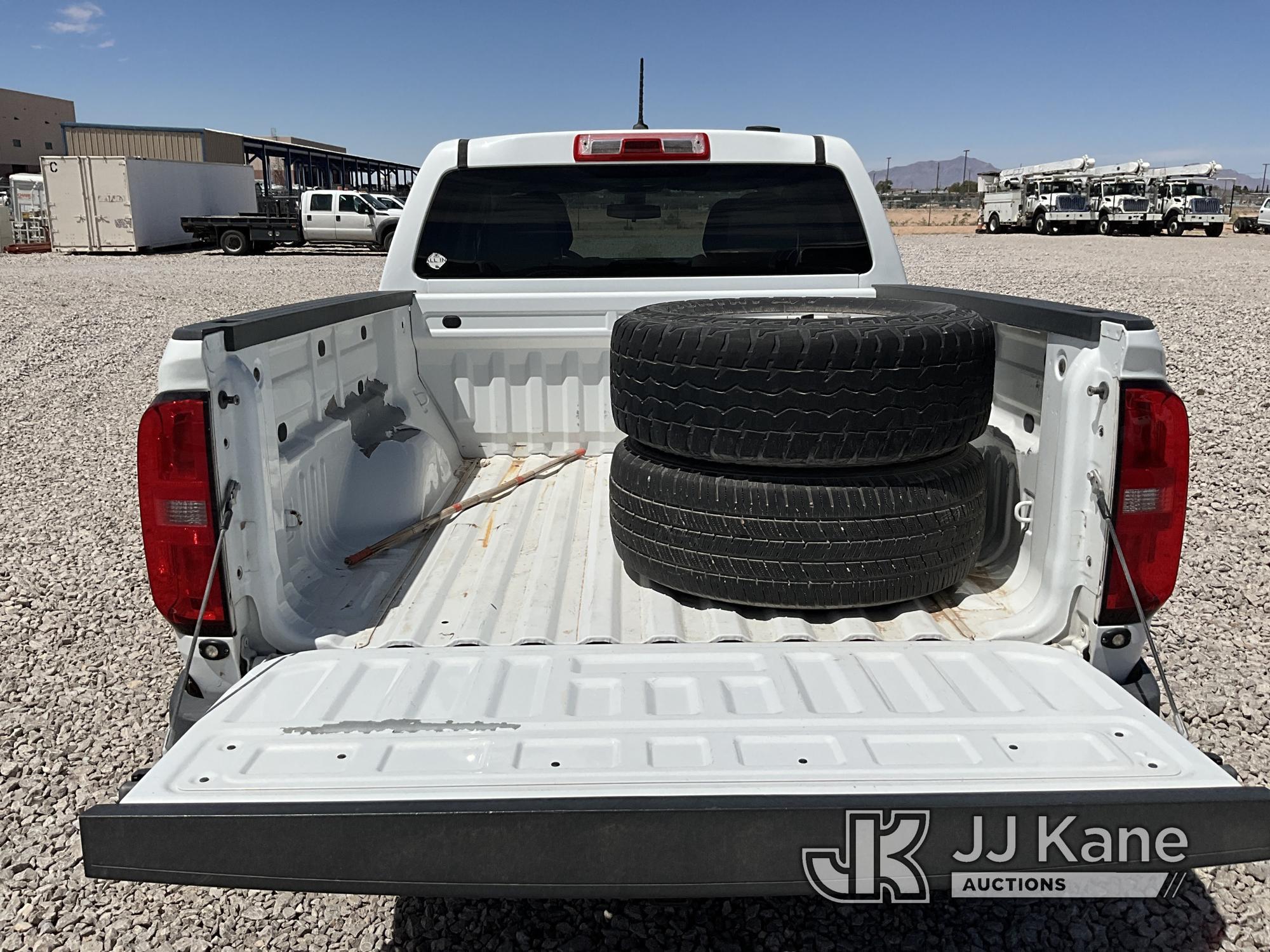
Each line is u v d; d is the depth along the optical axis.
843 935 2.63
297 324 2.44
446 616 2.40
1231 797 1.65
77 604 4.95
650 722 1.85
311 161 49.81
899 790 1.66
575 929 2.65
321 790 1.67
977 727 1.83
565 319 3.63
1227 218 40.22
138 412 9.48
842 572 2.27
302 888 1.65
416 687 1.99
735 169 3.54
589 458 3.79
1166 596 2.11
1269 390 8.98
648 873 1.64
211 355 2.01
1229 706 3.78
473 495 3.32
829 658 2.09
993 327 2.43
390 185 61.31
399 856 1.63
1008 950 2.57
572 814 1.62
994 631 2.28
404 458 3.02
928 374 2.22
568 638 2.28
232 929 2.69
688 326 2.30
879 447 2.23
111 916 2.73
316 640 2.24
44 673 4.19
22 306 16.02
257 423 2.15
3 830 3.10
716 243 3.61
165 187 31.77
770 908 2.73
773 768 1.72
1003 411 2.71
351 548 2.79
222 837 1.63
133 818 1.63
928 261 24.48
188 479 2.00
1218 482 6.61
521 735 1.82
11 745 3.60
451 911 2.73
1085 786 1.67
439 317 3.62
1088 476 2.13
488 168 3.53
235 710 1.91
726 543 2.30
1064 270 21.47
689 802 1.63
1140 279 19.25
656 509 2.40
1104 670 2.17
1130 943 2.58
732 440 2.26
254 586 2.17
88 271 23.17
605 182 3.55
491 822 1.62
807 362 2.18
